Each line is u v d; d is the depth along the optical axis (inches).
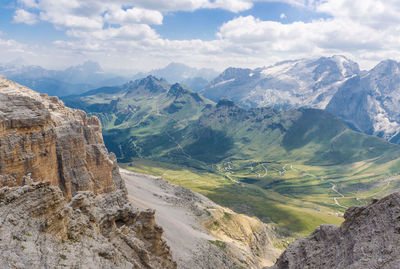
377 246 1593.3
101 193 3548.2
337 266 1782.7
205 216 6304.1
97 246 1542.8
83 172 3184.1
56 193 1481.3
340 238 2015.3
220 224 6225.4
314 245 2262.6
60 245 1341.0
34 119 2456.9
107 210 2188.7
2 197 1302.9
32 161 2324.1
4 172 2122.3
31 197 1375.5
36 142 2434.8
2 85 3169.3
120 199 3727.9
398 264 1401.3
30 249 1173.1
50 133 2655.0
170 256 2694.4
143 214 2534.5
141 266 1889.8
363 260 1549.0
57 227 1405.0
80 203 1792.6
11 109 2391.7
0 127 2182.6
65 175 2925.7
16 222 1242.0
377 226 1724.9
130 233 2262.6
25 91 3518.7
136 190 6348.4
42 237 1285.7
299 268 2172.7
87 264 1332.4
